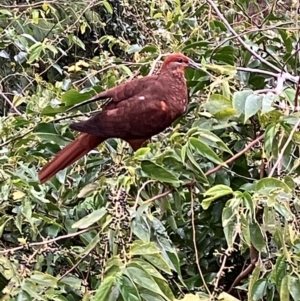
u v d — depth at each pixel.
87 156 2.23
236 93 1.83
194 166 1.79
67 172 2.19
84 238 1.87
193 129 1.80
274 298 1.97
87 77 2.55
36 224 2.06
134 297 1.39
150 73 2.24
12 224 2.14
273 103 1.82
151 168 1.70
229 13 2.90
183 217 2.13
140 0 3.25
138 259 1.47
